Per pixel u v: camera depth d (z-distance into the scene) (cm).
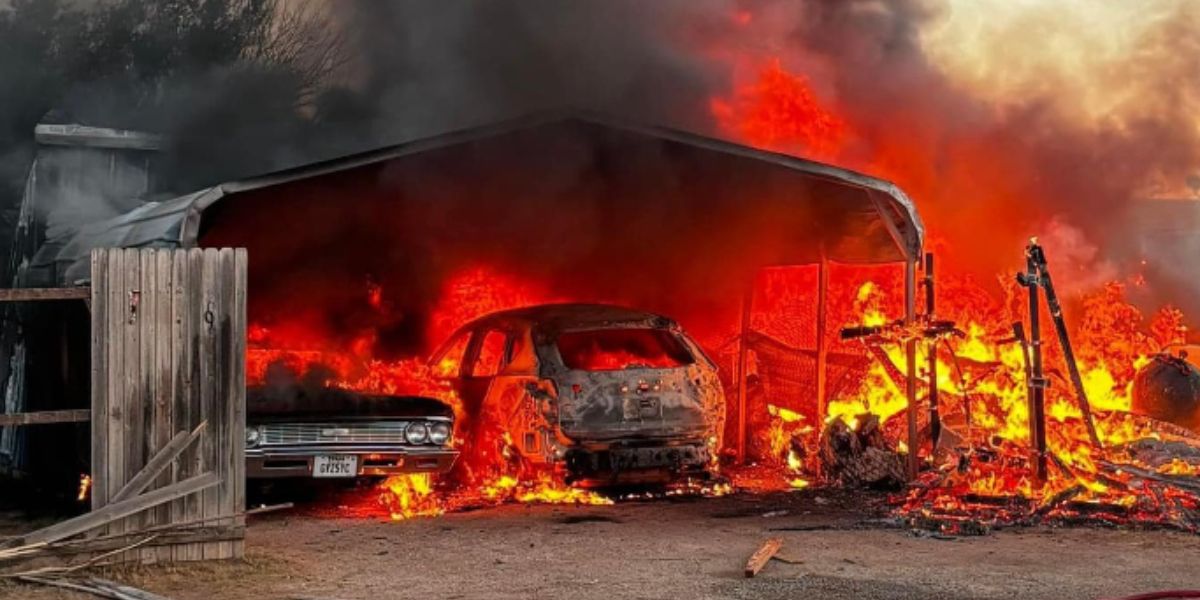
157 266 731
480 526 933
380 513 1002
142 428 724
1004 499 983
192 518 737
